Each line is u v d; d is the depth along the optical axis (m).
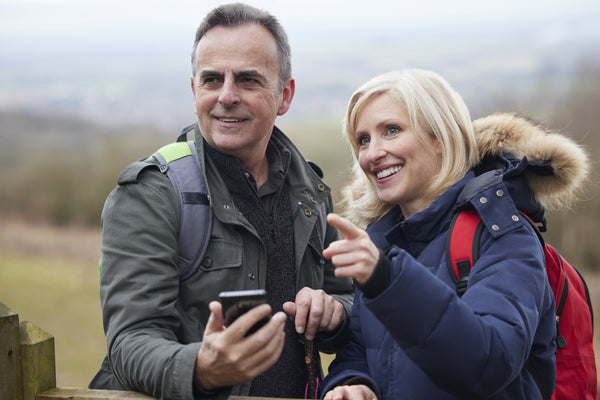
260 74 1.95
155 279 1.71
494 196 1.63
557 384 1.75
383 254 1.38
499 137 1.81
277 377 1.99
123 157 19.83
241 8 1.99
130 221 1.78
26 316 9.20
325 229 2.22
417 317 1.33
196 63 2.00
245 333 1.36
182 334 1.80
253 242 1.92
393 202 1.86
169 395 1.46
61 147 20.11
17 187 18.92
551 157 1.71
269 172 2.14
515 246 1.55
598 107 12.28
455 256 1.60
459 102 1.84
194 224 1.83
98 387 1.90
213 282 1.82
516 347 1.36
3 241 15.78
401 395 1.59
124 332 1.65
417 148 1.79
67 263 14.02
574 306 1.79
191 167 1.92
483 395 1.36
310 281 2.12
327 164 13.05
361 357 1.82
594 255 9.91
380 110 1.81
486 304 1.44
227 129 1.93
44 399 1.53
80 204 18.61
